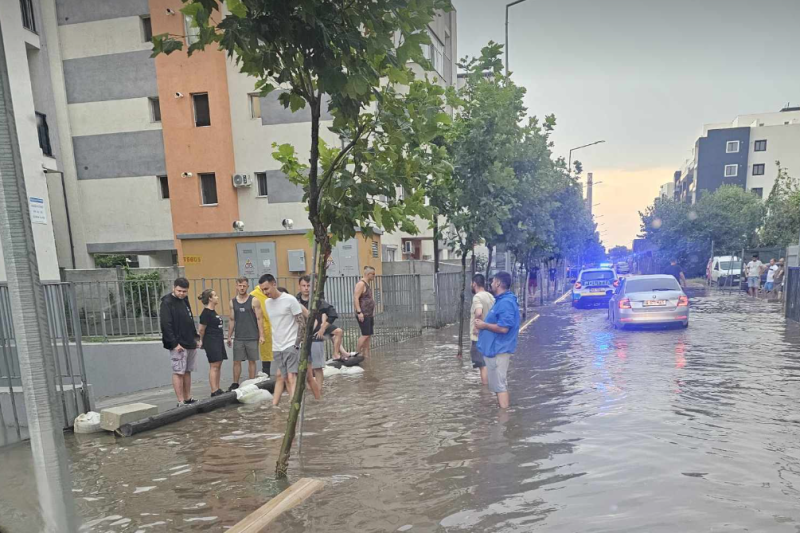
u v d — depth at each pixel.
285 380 7.14
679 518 3.29
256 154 20.06
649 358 9.20
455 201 9.80
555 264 31.84
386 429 5.59
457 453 4.71
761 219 43.53
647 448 4.61
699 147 65.19
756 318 14.95
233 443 5.31
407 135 3.99
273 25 2.92
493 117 9.40
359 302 10.18
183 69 19.70
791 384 6.98
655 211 40.97
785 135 62.06
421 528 3.32
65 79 21.30
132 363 9.04
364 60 3.19
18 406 5.55
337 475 4.30
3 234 2.50
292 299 6.84
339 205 4.17
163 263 22.45
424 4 3.09
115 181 21.34
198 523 3.52
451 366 9.28
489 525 3.32
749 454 4.39
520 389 7.27
